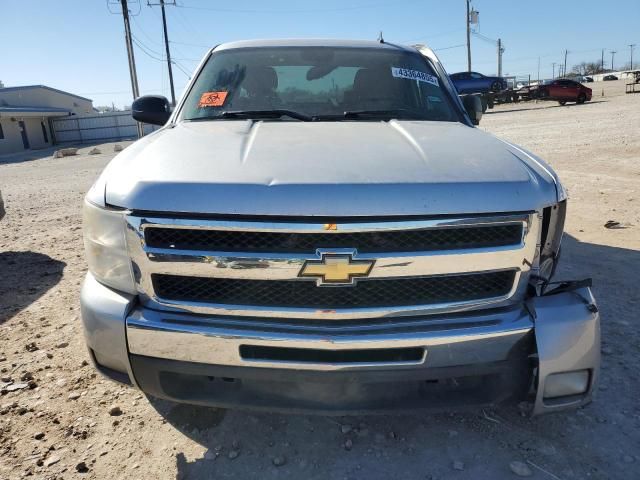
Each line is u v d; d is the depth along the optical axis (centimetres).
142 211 195
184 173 203
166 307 203
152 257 196
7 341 352
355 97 321
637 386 283
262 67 339
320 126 274
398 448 239
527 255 201
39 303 420
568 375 204
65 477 224
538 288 215
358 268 189
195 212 189
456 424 255
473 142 247
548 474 222
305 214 185
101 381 300
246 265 190
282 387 203
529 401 210
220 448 241
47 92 4878
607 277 442
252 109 311
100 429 256
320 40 374
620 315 369
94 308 210
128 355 206
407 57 363
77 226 726
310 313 195
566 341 200
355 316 195
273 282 194
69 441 247
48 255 565
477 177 202
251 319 199
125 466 231
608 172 925
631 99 3052
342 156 214
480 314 203
